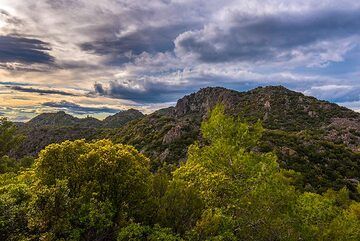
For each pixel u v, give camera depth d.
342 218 18.73
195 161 21.14
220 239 14.13
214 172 18.19
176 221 16.95
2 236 13.61
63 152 17.42
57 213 13.83
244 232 16.12
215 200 17.02
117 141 99.50
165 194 17.55
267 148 63.19
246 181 17.38
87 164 17.20
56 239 14.05
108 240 16.25
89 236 15.74
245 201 16.50
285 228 16.38
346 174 60.44
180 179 18.95
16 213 14.05
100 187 16.55
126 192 17.20
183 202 17.14
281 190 16.91
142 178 17.94
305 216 17.69
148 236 14.79
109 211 15.34
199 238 14.91
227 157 19.53
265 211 16.38
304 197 19.08
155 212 17.28
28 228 14.42
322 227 17.80
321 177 56.31
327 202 18.80
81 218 14.61
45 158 17.06
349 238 17.38
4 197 14.48
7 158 63.00
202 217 15.42
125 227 15.12
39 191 14.02
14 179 22.22
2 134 63.75
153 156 73.88
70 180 16.75
